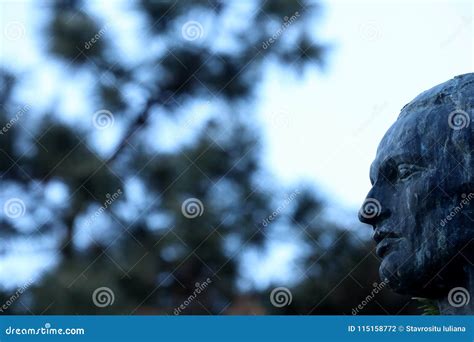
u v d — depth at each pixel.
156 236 25.86
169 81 27.23
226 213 26.12
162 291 25.89
